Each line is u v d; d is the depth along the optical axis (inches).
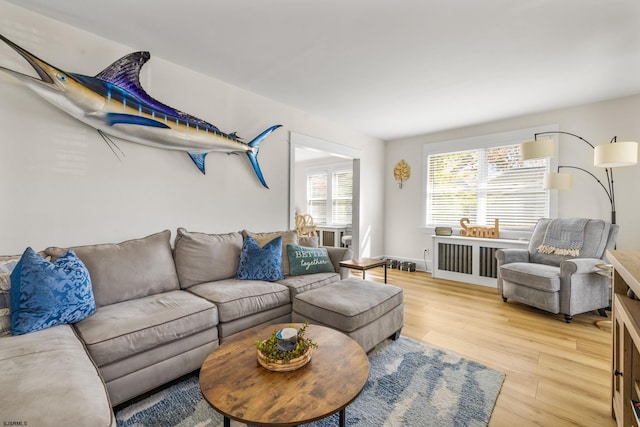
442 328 102.9
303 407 39.7
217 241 101.1
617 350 57.6
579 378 73.0
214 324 74.4
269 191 132.2
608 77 108.7
